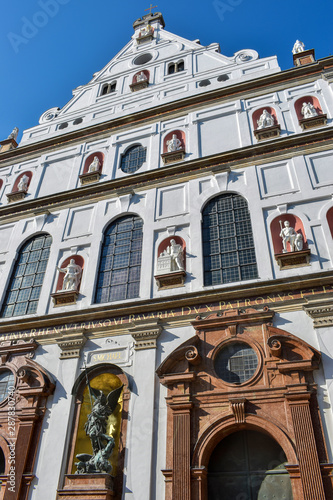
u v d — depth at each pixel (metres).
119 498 13.08
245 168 18.86
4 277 20.58
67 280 18.70
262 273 15.69
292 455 11.96
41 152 25.14
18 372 16.53
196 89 23.47
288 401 12.71
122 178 20.95
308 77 20.91
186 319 15.55
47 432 15.08
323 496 11.02
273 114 20.73
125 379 15.18
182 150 20.67
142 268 17.61
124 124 23.70
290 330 14.05
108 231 20.06
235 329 14.53
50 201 22.28
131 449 13.62
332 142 18.05
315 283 14.48
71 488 13.31
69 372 16.06
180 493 12.33
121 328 16.33
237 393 13.41
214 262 16.98
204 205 18.67
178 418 13.51
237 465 12.99
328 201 16.61
